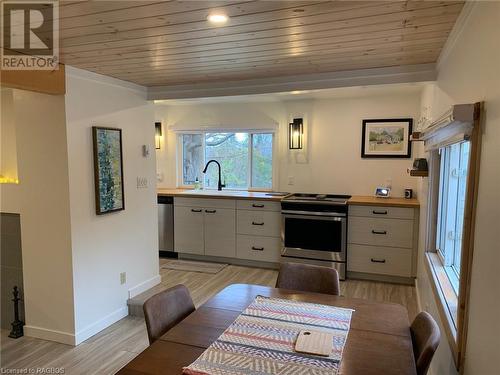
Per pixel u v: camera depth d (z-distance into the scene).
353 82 3.04
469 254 1.43
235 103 5.36
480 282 1.29
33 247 3.03
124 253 3.52
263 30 2.01
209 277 4.39
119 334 3.17
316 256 4.39
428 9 1.71
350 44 2.28
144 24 1.91
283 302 1.96
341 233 4.26
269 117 5.22
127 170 3.51
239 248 4.84
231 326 1.65
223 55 2.53
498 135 1.15
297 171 5.14
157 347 1.46
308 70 3.02
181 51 2.43
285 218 4.50
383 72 2.94
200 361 1.35
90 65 2.81
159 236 5.21
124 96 3.45
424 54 2.52
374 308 1.88
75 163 2.91
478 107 1.37
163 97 3.71
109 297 3.33
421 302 3.27
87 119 3.02
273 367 1.31
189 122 5.64
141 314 3.52
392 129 4.64
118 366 2.69
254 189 5.44
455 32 1.93
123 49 2.37
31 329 3.10
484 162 1.31
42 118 2.88
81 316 3.03
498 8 1.18
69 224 2.89
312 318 1.74
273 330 1.61
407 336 1.57
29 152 2.95
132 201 3.60
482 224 1.30
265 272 4.58
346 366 1.32
